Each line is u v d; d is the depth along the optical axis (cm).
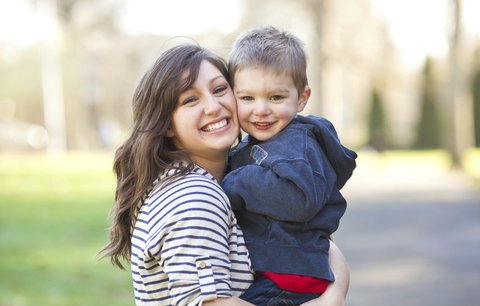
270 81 235
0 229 1176
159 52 256
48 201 1645
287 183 215
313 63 3144
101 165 2834
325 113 3166
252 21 3177
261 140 238
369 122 3844
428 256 878
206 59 237
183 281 204
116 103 5159
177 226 208
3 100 5403
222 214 213
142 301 224
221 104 234
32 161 3170
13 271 808
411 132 4106
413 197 1620
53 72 3741
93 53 4872
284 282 217
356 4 3684
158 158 227
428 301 641
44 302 650
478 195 1600
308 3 3086
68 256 911
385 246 966
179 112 229
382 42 3884
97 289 711
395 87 4506
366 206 1484
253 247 221
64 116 4116
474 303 627
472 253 889
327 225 226
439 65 3775
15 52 5066
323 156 232
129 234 240
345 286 232
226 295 205
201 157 240
